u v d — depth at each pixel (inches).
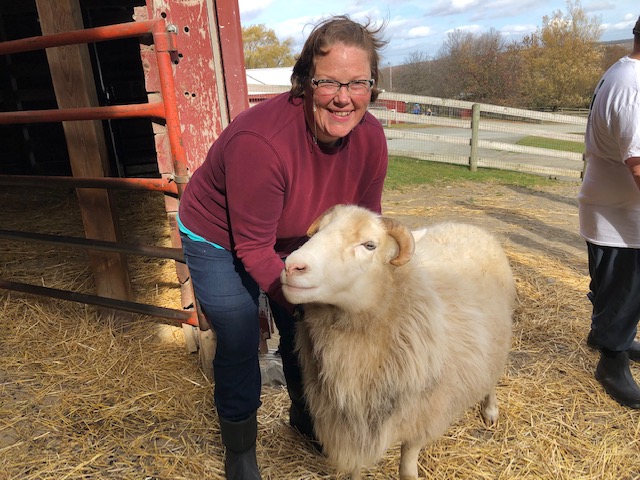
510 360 134.0
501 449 102.3
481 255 105.6
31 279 175.2
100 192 135.6
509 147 443.8
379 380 75.3
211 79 116.1
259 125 67.0
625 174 103.7
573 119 429.7
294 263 64.6
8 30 317.4
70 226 239.0
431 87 1658.5
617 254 108.7
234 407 86.5
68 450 101.0
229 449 90.4
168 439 104.4
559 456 100.4
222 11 113.8
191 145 116.5
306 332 81.7
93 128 131.5
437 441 103.9
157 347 137.4
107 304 131.7
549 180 422.0
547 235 256.8
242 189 67.8
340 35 63.4
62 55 126.7
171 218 117.3
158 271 186.5
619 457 100.4
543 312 162.4
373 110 467.2
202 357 124.9
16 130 330.0
